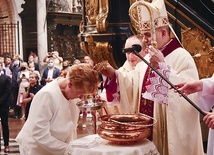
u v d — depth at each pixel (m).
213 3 4.88
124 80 3.15
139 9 2.97
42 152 2.72
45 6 15.89
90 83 2.61
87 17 4.70
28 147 2.73
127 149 2.45
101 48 4.37
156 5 3.00
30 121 2.71
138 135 2.50
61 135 2.73
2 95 6.83
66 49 17.78
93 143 2.55
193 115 2.90
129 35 4.31
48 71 9.70
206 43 4.57
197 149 2.97
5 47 16.27
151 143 2.62
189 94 2.78
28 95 6.77
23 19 16.64
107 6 4.34
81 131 7.64
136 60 3.63
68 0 17.53
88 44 4.48
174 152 2.88
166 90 2.80
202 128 4.67
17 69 11.27
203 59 4.57
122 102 3.12
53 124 2.71
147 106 3.11
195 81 2.71
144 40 2.99
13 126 9.54
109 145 2.55
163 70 2.79
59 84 2.77
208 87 2.71
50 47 16.83
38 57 15.62
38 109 2.67
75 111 2.90
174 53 3.03
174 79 2.79
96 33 4.42
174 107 2.83
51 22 16.86
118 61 4.44
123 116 2.72
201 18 4.52
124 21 4.34
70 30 17.98
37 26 15.74
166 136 3.03
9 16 16.48
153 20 2.87
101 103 2.77
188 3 4.82
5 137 6.90
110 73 3.06
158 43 3.03
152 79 2.81
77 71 2.62
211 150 2.88
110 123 2.53
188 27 4.48
